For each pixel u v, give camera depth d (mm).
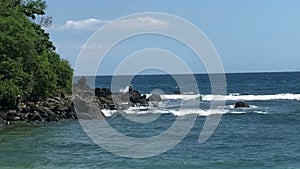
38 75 57469
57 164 26578
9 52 54344
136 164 26578
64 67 64625
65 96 60750
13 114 51031
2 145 34219
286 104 72312
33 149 32062
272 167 25938
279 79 171250
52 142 35375
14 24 55531
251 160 27984
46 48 68812
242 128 44062
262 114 56469
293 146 33031
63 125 46969
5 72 53406
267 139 36562
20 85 54188
